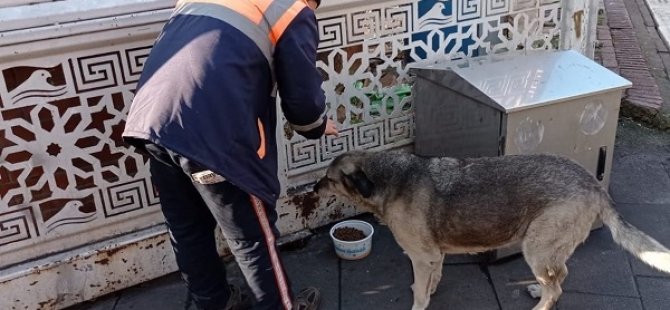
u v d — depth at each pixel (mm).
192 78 2266
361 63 3729
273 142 2617
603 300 3205
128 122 2334
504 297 3279
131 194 3338
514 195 2891
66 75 2959
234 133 2303
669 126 5090
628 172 4438
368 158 3133
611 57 6875
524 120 3248
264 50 2361
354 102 3871
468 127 3520
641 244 2787
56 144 3098
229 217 2547
